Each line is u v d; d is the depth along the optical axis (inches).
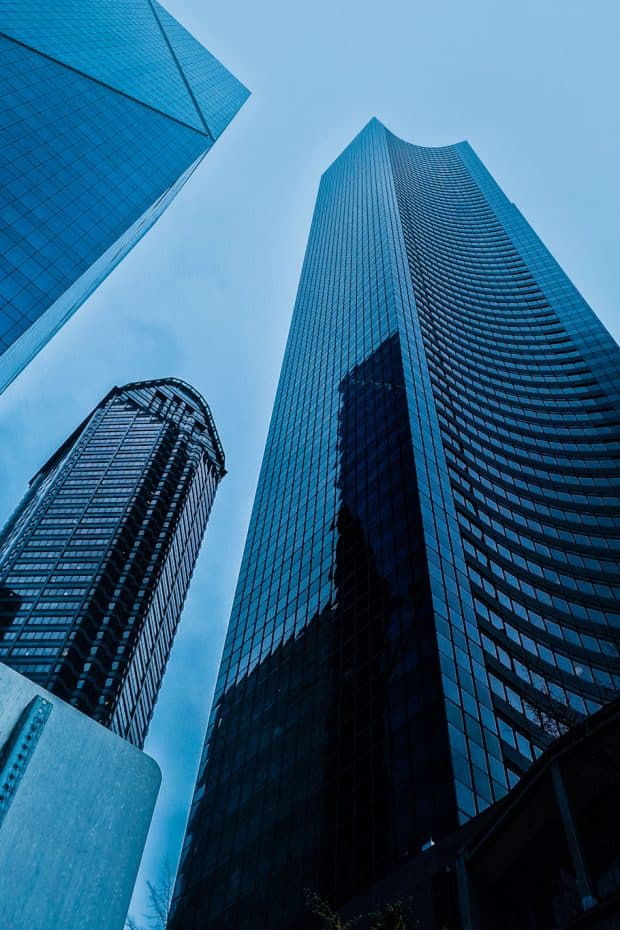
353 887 1814.7
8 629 5802.2
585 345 4783.5
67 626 5856.3
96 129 4525.1
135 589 6668.3
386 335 4264.3
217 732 3132.4
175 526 7682.1
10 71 4141.2
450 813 1672.0
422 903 1348.4
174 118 5649.6
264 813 2438.5
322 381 4832.7
